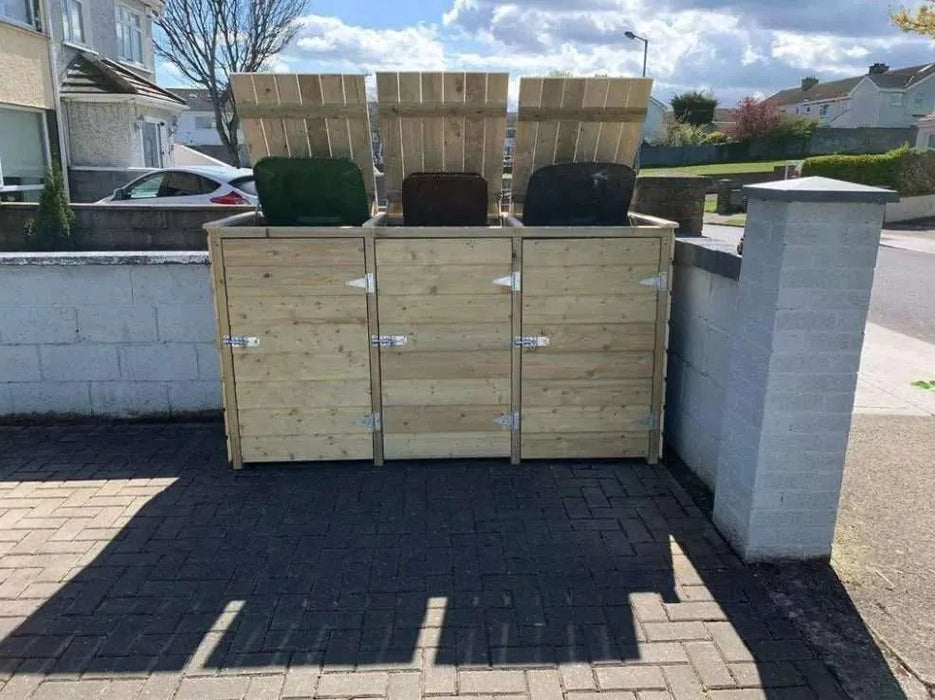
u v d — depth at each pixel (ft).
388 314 13.58
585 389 14.06
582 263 13.50
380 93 14.84
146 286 15.69
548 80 14.75
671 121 164.66
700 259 13.15
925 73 177.27
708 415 13.12
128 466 14.20
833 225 9.62
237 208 25.13
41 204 24.77
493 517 12.23
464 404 14.05
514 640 9.13
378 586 10.27
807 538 10.68
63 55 44.57
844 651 8.92
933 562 10.80
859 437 15.46
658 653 8.89
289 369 13.76
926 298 32.60
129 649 8.96
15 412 16.25
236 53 83.66
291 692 8.24
